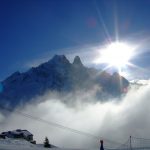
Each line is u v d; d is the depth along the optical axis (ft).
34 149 305.12
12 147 290.56
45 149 326.65
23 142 386.73
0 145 292.20
